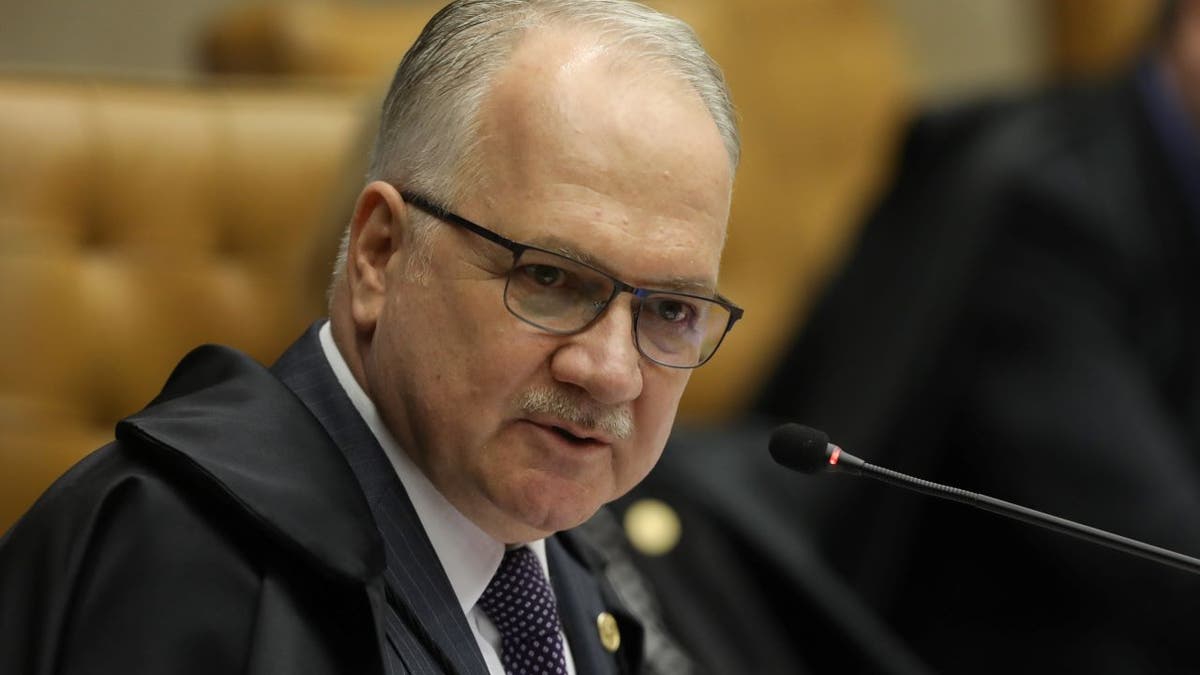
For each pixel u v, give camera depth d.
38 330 9.41
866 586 11.61
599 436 4.83
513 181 4.76
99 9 14.29
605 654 5.60
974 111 13.24
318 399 5.10
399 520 4.96
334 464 4.83
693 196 4.82
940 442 12.16
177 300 9.98
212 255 10.22
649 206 4.75
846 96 13.14
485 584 5.16
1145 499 11.35
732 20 12.62
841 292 12.81
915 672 10.33
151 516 4.51
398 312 4.95
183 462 4.57
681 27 5.05
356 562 4.57
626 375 4.75
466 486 4.94
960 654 11.86
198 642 4.39
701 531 10.23
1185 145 12.11
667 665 9.17
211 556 4.50
